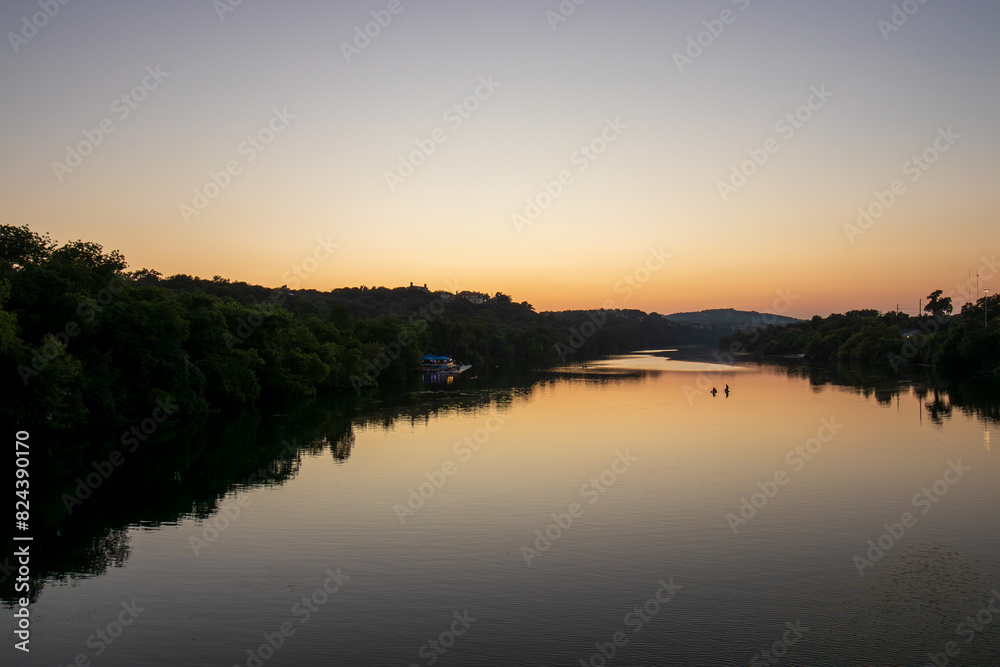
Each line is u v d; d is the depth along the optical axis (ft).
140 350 222.07
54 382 176.35
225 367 265.13
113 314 217.97
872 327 631.97
